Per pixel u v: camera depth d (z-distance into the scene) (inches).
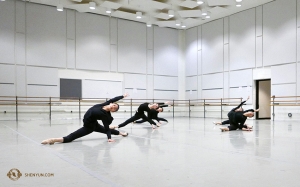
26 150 158.1
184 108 766.5
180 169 109.4
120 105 669.9
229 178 95.5
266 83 621.9
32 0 560.4
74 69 623.2
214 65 690.2
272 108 555.8
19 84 557.6
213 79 693.3
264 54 576.4
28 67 568.4
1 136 233.9
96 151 154.4
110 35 671.1
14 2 554.9
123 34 690.2
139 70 712.4
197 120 534.0
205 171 105.9
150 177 97.0
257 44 590.9
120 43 685.9
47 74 589.0
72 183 89.5
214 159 130.0
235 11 626.2
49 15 593.6
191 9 601.9
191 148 165.2
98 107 206.2
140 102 710.5
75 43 625.6
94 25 649.6
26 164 119.1
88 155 141.3
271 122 468.1
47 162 123.3
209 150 157.2
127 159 130.5
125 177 97.0
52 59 594.9
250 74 604.7
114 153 147.6
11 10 551.5
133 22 706.2
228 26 655.8
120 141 201.6
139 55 713.6
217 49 682.8
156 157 135.6
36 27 578.6
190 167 113.0
